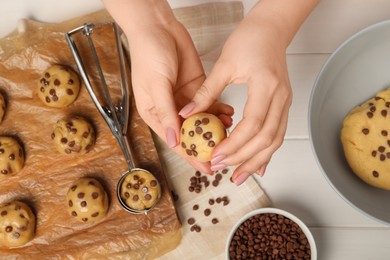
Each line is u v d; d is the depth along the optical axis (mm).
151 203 652
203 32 690
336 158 620
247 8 694
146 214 654
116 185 670
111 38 682
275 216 633
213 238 660
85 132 663
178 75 556
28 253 654
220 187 672
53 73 673
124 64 666
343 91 625
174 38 548
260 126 483
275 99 501
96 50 683
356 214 654
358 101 632
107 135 681
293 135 672
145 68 525
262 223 633
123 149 650
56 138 664
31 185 672
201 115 505
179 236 659
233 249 630
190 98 558
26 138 680
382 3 686
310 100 577
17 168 667
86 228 659
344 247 647
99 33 680
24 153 677
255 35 514
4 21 693
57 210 666
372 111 608
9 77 682
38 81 683
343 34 684
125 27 543
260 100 490
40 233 660
